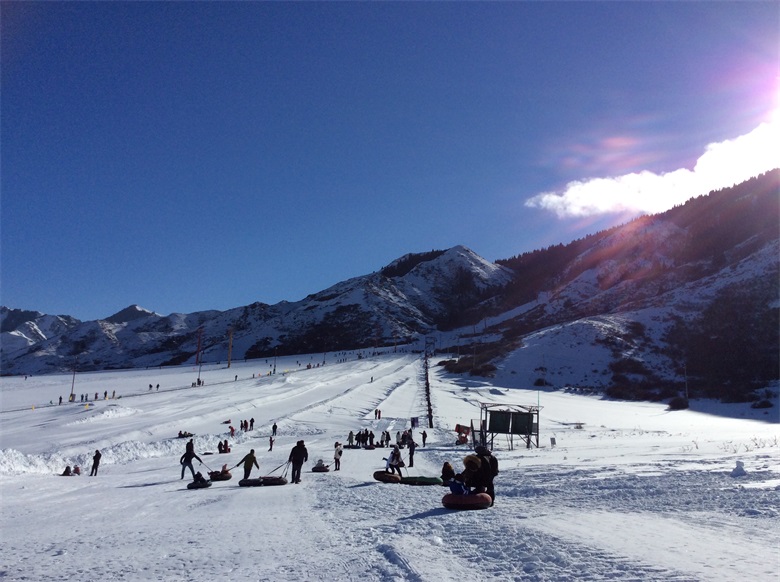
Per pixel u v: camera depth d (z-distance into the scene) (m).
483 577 5.56
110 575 7.05
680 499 9.77
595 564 5.62
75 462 27.72
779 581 4.67
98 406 60.94
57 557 8.38
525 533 7.50
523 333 194.12
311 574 6.42
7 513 13.41
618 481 13.17
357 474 21.98
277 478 18.75
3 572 7.42
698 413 68.69
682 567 5.26
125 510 13.69
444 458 27.73
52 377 138.38
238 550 8.27
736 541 6.34
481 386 95.94
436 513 10.41
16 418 55.41
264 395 76.44
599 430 49.53
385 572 6.09
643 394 85.38
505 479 16.36
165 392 84.00
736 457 17.19
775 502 8.71
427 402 73.19
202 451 34.75
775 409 66.75
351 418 60.12
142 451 32.09
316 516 11.46
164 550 8.59
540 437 41.03
